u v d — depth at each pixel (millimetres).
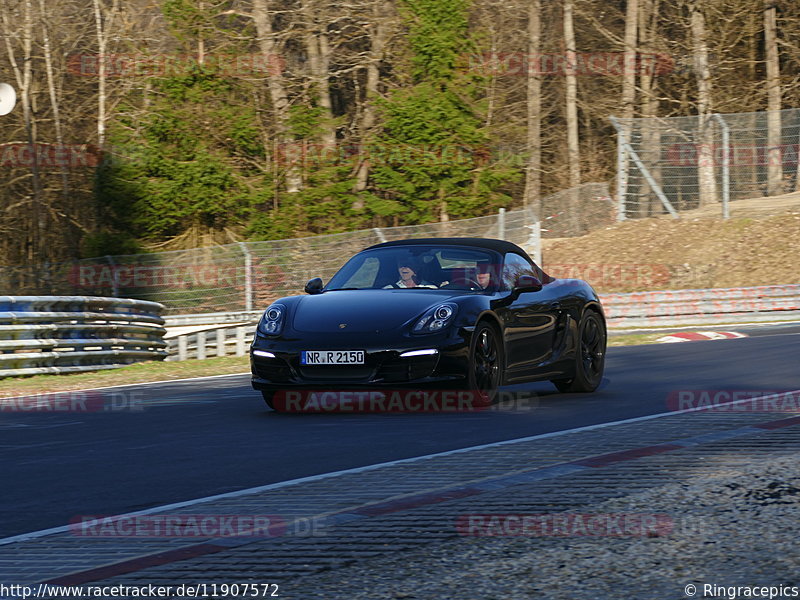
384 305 16750
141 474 11836
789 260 48938
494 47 76625
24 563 8031
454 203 67188
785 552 7586
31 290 48531
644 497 9539
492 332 16938
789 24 81812
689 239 51625
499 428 14695
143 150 65562
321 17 71250
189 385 22562
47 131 82000
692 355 26094
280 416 16578
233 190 66562
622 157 54344
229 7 72438
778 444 12336
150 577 7406
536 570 7266
